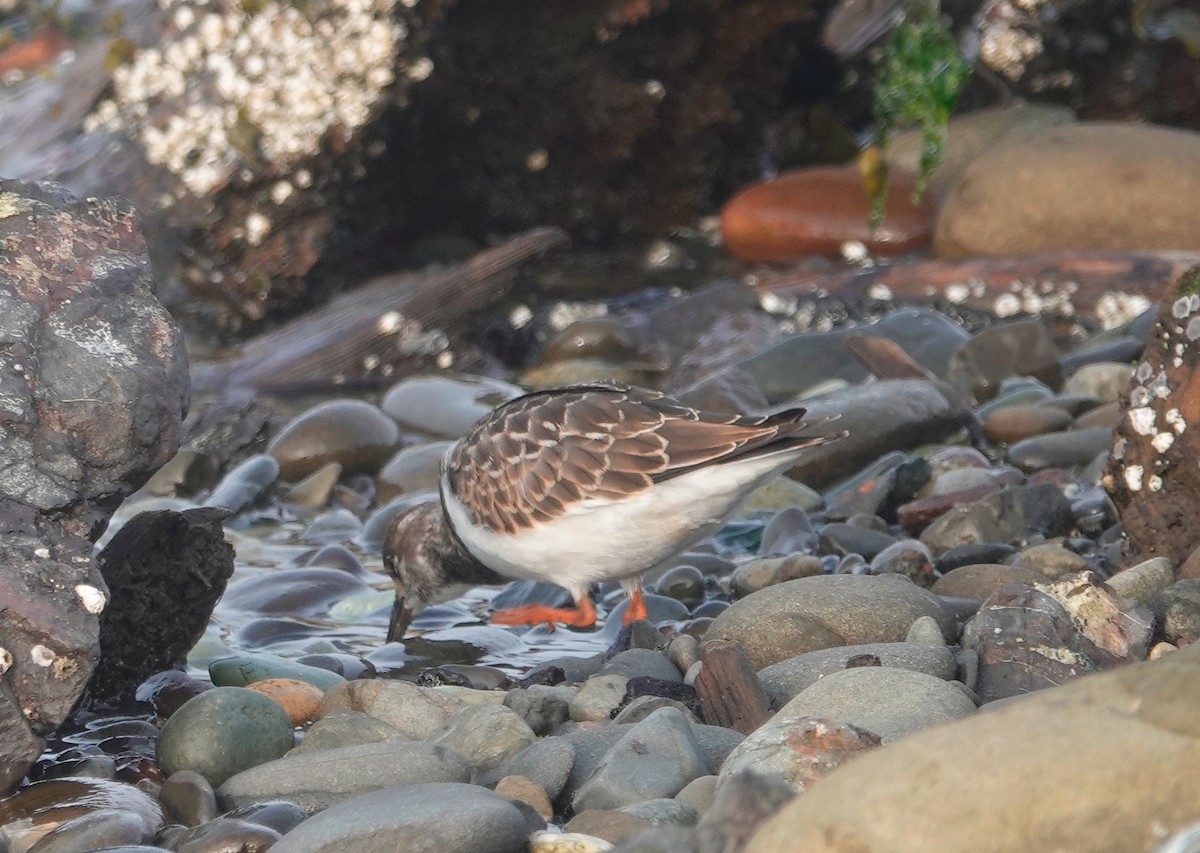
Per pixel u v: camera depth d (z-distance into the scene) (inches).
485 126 829.8
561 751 275.0
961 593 374.6
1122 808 183.8
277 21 728.3
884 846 185.5
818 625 339.6
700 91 867.4
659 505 335.3
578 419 345.1
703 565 435.2
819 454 502.3
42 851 245.8
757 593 355.3
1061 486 471.8
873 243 800.9
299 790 269.6
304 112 720.3
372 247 807.7
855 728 253.8
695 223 888.9
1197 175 713.6
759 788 202.7
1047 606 309.6
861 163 506.6
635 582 373.7
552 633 402.9
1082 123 819.4
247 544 488.7
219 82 730.8
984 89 921.5
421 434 595.2
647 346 687.1
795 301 713.0
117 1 882.1
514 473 350.3
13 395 271.0
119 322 291.1
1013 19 898.1
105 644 333.4
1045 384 599.5
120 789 270.5
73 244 299.6
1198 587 323.6
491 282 714.8
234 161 726.5
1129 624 311.4
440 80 773.9
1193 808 181.9
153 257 733.3
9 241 292.7
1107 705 194.4
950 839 185.2
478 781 279.7
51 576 262.2
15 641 255.6
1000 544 414.0
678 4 844.0
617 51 837.2
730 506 338.6
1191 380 350.9
